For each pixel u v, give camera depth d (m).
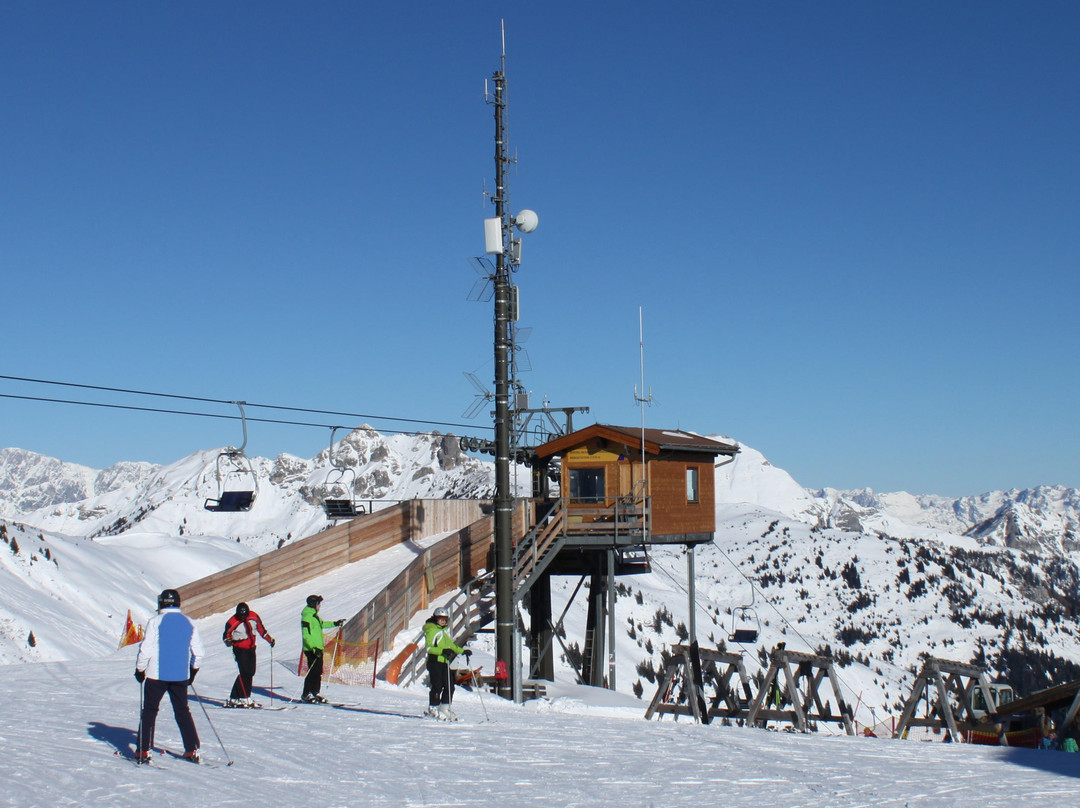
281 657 27.81
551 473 42.34
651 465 35.69
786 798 11.16
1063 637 188.50
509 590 25.77
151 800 10.03
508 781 11.90
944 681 27.11
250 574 38.84
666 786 11.79
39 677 22.59
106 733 13.98
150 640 11.97
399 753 13.64
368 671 27.11
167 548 78.75
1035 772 13.19
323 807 10.13
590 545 34.75
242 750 13.27
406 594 33.72
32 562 59.56
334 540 43.03
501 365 25.97
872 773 12.95
